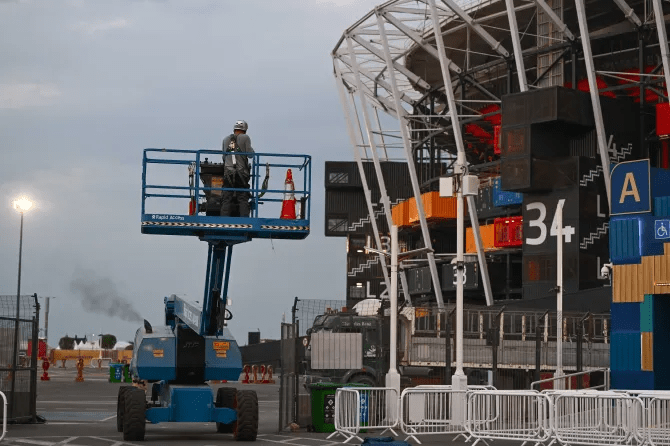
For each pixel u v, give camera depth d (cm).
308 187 2391
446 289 8956
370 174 11788
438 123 10000
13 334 2812
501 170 7294
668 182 3559
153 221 2311
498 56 9044
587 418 2267
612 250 3575
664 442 2161
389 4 8438
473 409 2456
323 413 2697
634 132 7369
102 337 18262
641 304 3475
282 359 2733
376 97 10088
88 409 3681
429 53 9000
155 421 2303
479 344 3884
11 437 2419
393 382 2866
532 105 7162
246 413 2319
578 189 7000
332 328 3881
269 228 2350
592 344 3981
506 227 8019
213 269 2397
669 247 3416
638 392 2273
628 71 7981
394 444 1702
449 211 9244
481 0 8162
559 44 7838
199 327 2392
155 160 2356
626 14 7525
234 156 2380
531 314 3984
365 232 11819
